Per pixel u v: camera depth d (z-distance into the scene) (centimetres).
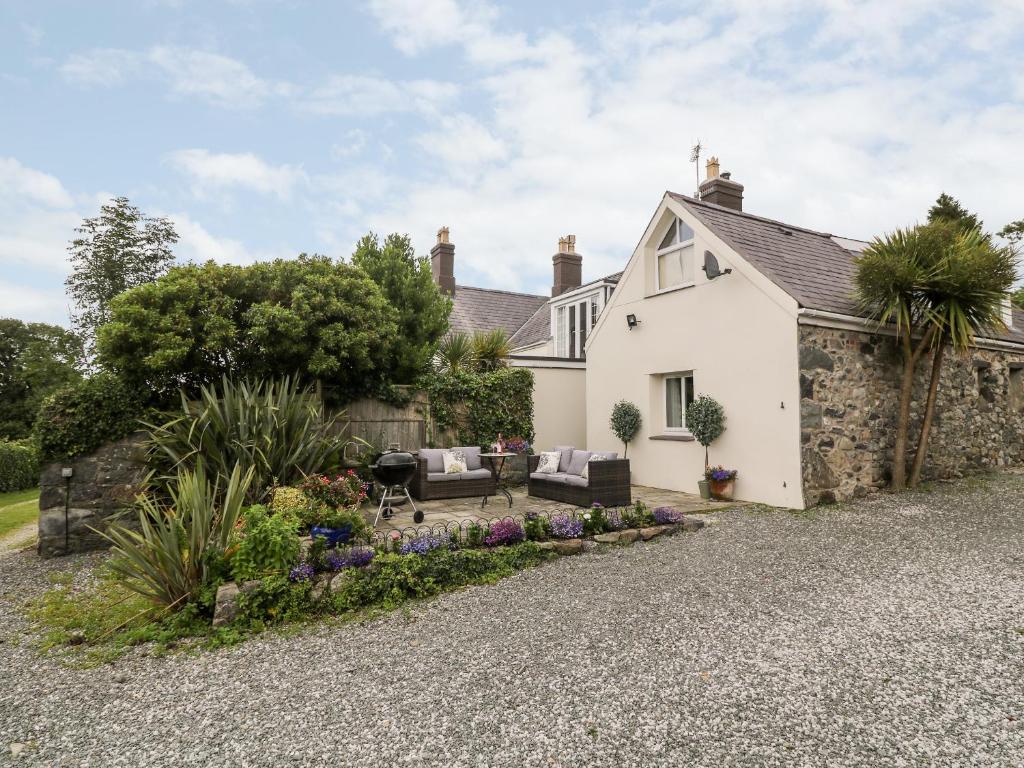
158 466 752
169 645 416
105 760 271
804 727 282
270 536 485
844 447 874
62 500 740
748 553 604
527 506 857
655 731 281
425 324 1242
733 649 374
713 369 959
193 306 869
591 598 479
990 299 834
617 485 827
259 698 329
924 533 676
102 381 806
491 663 362
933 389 933
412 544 539
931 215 1894
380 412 1071
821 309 833
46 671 378
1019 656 358
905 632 398
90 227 2080
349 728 292
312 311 933
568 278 1884
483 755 265
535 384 1359
